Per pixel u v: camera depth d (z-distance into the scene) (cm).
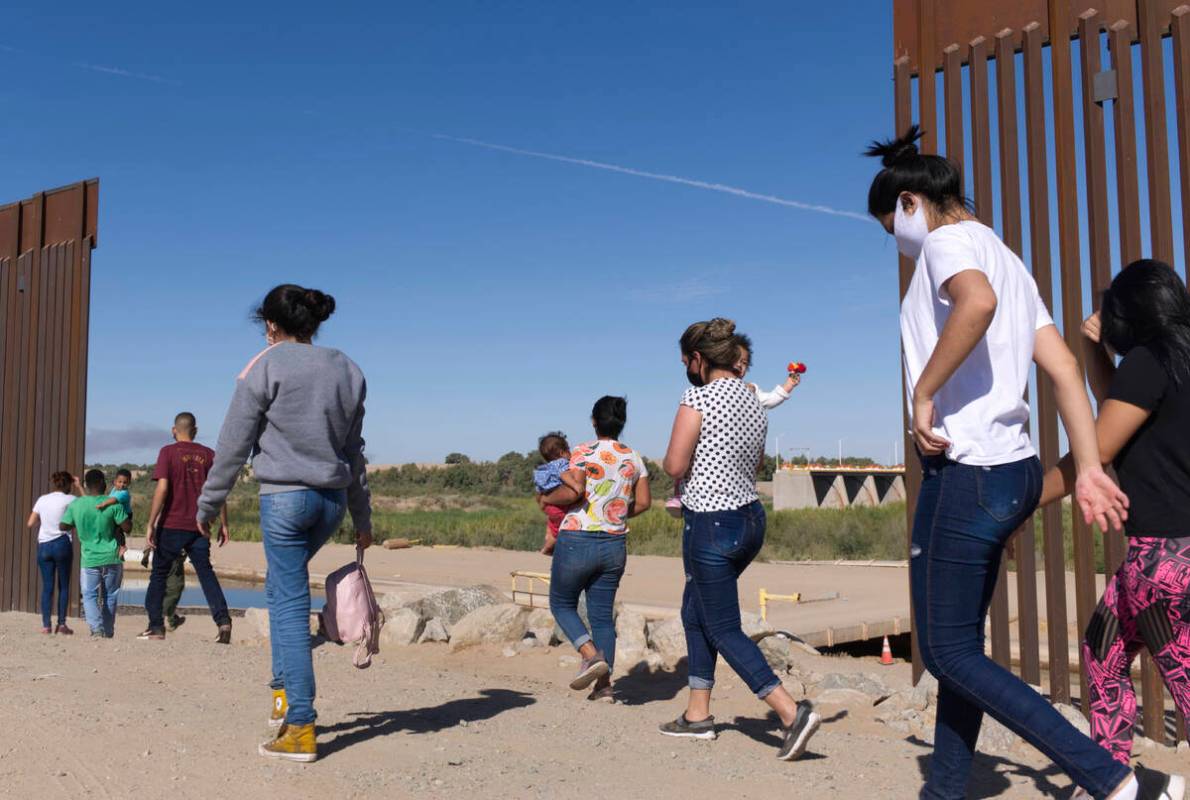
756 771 414
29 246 1045
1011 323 313
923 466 321
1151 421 306
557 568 591
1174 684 312
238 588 1814
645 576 1745
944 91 550
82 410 975
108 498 931
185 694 549
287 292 438
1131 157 487
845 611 1299
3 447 1048
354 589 448
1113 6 496
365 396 451
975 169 535
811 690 662
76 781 383
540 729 486
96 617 919
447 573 1883
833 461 3912
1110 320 323
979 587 314
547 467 600
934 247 310
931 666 323
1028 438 317
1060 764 307
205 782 385
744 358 480
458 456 8900
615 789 387
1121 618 348
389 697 556
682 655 764
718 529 445
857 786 392
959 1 547
